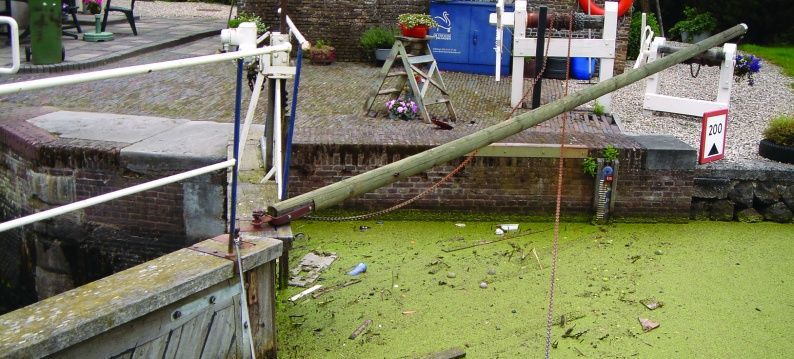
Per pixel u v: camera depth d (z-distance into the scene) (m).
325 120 9.96
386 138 8.55
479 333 6.25
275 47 4.82
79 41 15.06
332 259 7.57
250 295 4.96
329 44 14.48
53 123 8.94
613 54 10.59
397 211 8.58
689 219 8.66
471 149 6.68
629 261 7.59
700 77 14.52
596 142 8.52
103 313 4.01
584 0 12.48
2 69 3.81
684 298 6.86
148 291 4.26
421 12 14.18
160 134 8.55
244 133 7.18
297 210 5.59
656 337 6.21
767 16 20.66
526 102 11.23
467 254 7.72
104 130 8.66
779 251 7.90
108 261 8.34
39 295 8.77
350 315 6.50
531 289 6.98
